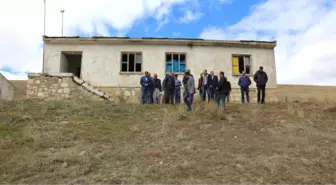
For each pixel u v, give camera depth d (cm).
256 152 723
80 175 589
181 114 1057
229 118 1066
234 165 641
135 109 1185
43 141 778
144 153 701
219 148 747
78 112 1104
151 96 1468
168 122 966
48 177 581
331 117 1098
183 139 811
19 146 739
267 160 671
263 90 1446
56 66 1872
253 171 616
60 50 1895
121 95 1862
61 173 592
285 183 572
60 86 1532
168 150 725
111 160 664
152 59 1931
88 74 1880
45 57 1881
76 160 656
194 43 1966
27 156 676
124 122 981
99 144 768
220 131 896
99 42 1914
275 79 2016
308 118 1074
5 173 600
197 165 640
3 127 883
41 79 1539
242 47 2022
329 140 823
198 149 735
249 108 1266
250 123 996
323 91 3869
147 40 1920
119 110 1155
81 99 1511
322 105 1332
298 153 720
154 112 1140
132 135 845
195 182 564
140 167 626
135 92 1875
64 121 977
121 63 1925
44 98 1516
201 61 1959
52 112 1092
